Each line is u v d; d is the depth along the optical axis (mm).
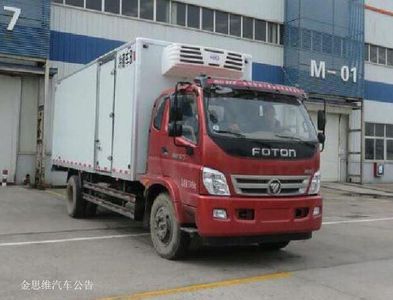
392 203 19609
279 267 7895
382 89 31203
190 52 9055
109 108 10211
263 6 26156
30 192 17406
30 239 9594
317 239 10492
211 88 7777
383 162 30781
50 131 19797
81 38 20719
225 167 7422
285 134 8016
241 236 7508
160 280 6934
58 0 20281
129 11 21828
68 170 13055
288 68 26750
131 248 8969
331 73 27766
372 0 30906
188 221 7844
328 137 28797
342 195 22609
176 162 8039
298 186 7914
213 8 24234
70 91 13055
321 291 6602
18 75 19750
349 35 28578
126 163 9234
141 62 9008
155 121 8781
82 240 9609
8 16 18875
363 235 11211
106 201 10875
